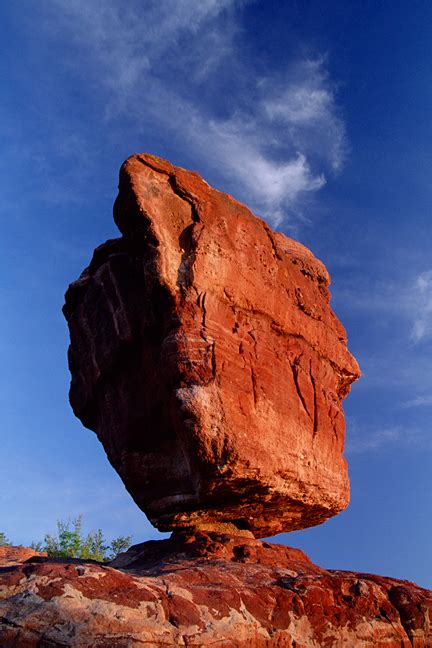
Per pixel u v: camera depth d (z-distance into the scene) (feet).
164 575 34.37
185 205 43.06
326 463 48.29
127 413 45.57
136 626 28.76
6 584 28.96
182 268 41.14
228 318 42.63
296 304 49.57
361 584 40.14
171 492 43.73
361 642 37.70
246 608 34.06
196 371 39.29
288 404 45.34
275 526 48.32
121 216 42.11
